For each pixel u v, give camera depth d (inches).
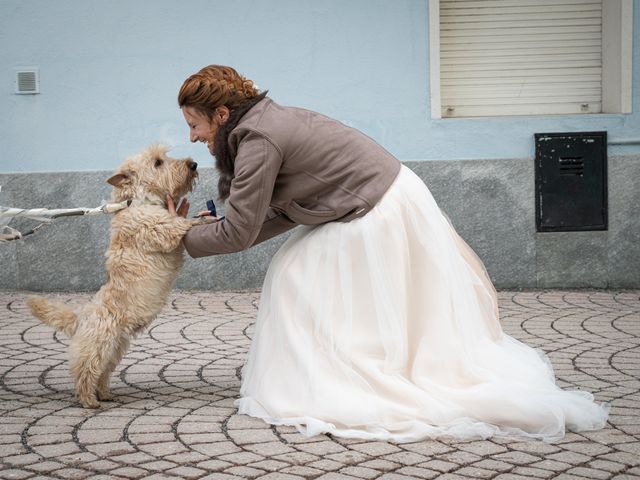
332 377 156.4
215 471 133.9
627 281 321.7
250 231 160.2
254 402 164.4
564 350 222.2
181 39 317.4
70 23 317.1
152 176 173.5
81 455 142.6
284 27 317.1
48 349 228.8
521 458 139.0
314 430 150.5
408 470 133.6
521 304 292.4
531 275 321.7
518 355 167.5
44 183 321.7
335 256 159.6
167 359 217.5
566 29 327.3
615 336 238.7
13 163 322.7
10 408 173.0
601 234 319.9
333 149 159.5
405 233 160.7
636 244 320.5
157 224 168.4
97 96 319.6
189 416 165.2
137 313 170.4
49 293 323.0
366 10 316.2
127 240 171.0
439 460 138.3
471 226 320.2
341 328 158.2
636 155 317.4
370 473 132.3
